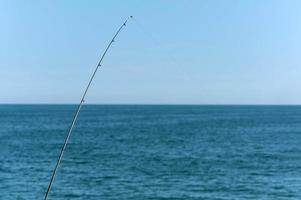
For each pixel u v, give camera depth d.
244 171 50.59
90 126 140.00
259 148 77.25
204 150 74.00
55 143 84.56
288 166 54.66
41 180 44.00
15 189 39.97
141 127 135.00
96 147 78.31
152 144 84.06
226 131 117.88
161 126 139.75
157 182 43.47
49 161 58.34
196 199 36.56
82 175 46.97
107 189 40.03
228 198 36.94
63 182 43.03
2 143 83.50
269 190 39.94
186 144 84.12
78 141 90.06
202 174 48.38
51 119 184.62
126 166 54.06
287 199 36.69
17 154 65.81
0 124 145.88
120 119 189.88
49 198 36.81
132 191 39.25
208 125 145.50
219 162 58.38
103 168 52.28
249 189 40.41
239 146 80.62
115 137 99.75
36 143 83.94
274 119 191.25
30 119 183.00
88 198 36.69
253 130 122.00
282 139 94.94
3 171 49.47
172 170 51.03
